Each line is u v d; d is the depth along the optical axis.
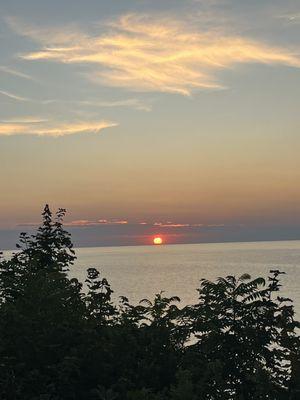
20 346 12.48
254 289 12.84
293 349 11.89
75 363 12.34
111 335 13.25
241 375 12.01
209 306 12.80
